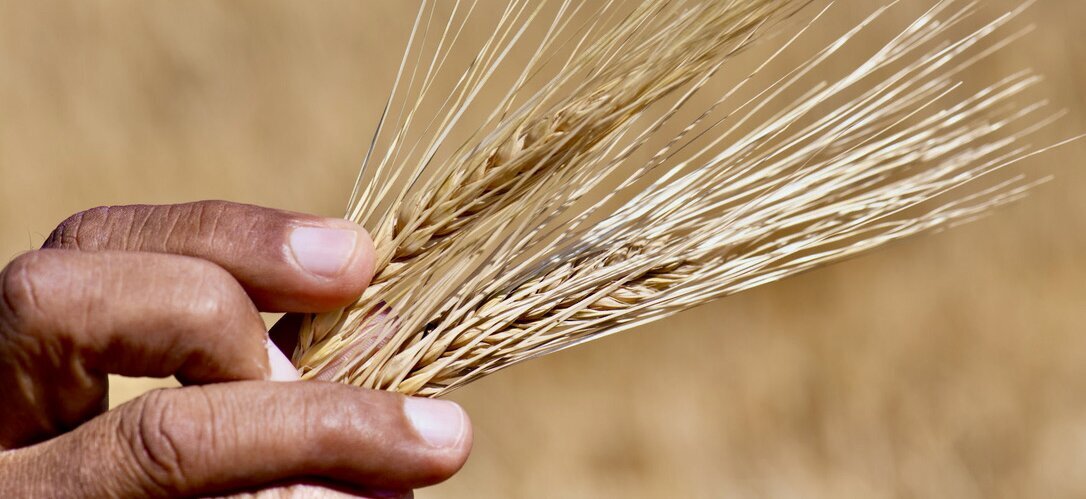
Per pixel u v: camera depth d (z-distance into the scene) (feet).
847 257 1.17
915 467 2.96
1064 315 3.30
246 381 1.11
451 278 1.16
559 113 1.14
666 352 3.24
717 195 1.16
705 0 1.14
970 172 1.16
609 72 1.15
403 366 1.16
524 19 3.47
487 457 2.98
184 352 1.10
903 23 3.34
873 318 3.29
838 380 3.17
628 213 1.18
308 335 1.17
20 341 1.08
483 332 1.16
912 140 1.15
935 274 3.40
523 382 3.16
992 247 3.44
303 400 1.10
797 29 3.28
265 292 1.14
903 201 1.16
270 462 1.10
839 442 3.03
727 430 3.10
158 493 1.10
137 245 1.15
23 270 1.08
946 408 3.10
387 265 1.17
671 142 1.16
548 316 1.18
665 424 3.06
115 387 1.39
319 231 1.14
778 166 1.16
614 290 1.18
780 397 3.14
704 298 1.18
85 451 1.10
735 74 3.19
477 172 1.16
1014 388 3.15
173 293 1.09
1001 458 2.98
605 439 3.07
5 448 1.13
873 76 3.23
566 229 1.17
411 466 1.12
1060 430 3.05
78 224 1.16
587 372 3.19
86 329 1.08
